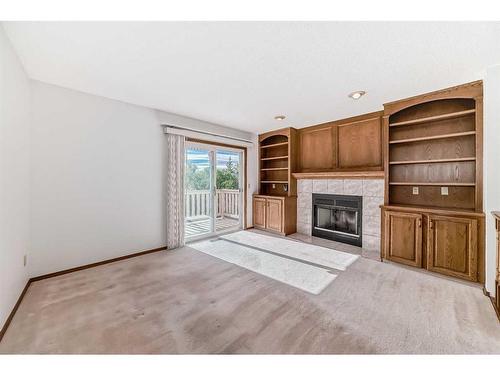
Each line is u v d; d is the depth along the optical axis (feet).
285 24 5.28
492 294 7.13
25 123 7.47
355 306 6.61
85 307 6.55
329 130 14.05
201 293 7.41
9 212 5.96
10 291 5.99
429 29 5.41
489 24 5.20
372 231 12.10
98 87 8.95
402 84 8.56
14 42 5.94
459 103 9.34
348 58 6.75
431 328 5.59
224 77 8.07
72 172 9.08
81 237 9.34
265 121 13.94
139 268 9.53
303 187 15.62
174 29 5.46
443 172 9.72
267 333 5.43
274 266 9.78
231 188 16.90
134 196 11.01
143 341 5.15
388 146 10.58
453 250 8.36
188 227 14.40
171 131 12.04
